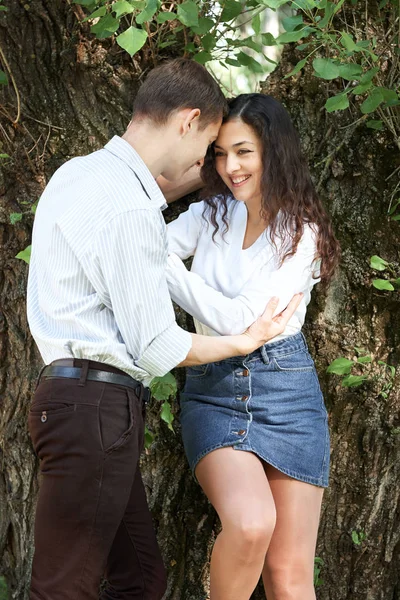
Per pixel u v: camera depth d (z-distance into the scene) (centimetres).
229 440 217
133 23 250
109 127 255
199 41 254
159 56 255
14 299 260
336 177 257
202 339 202
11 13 244
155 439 261
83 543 190
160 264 190
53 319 193
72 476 187
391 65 255
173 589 267
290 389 223
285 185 216
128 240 183
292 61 259
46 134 253
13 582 274
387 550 269
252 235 228
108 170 191
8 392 266
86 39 250
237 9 239
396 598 275
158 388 232
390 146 255
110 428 188
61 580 191
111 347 187
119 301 184
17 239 256
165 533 266
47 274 193
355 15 254
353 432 265
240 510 204
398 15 247
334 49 248
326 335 260
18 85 249
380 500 267
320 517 268
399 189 254
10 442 266
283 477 223
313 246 221
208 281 229
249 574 207
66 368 191
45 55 250
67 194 191
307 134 259
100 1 230
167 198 250
